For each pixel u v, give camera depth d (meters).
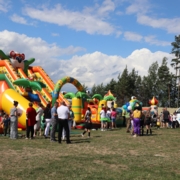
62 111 11.30
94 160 8.02
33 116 12.80
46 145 10.70
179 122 24.89
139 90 67.75
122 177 6.21
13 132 12.74
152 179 6.16
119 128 21.69
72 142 11.73
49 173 6.46
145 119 16.20
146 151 9.82
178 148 10.62
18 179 5.95
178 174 6.67
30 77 23.02
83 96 20.64
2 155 8.49
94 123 21.08
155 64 67.44
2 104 17.11
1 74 19.56
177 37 62.81
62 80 20.89
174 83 65.75
